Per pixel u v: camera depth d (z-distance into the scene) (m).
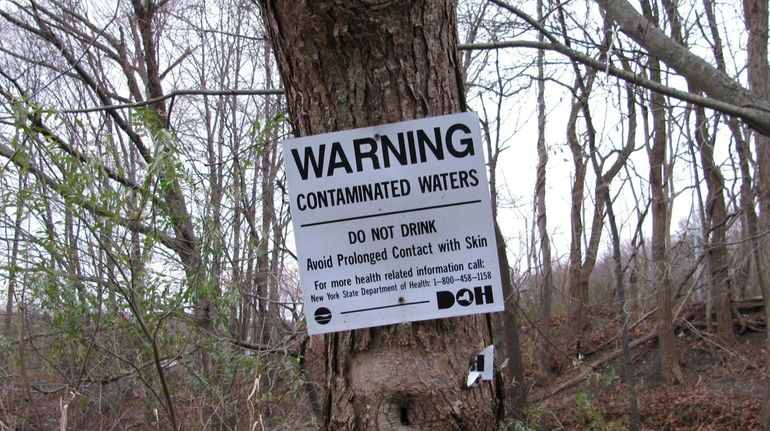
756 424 10.63
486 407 2.00
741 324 14.03
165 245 4.45
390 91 1.93
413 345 1.93
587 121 8.77
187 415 4.68
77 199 3.51
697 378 12.76
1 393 4.73
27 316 4.55
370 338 1.95
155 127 4.02
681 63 4.79
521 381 7.79
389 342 1.94
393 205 1.94
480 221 1.92
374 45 1.91
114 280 3.63
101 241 3.67
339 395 2.00
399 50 1.92
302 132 2.04
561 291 13.74
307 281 1.96
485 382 2.02
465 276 1.92
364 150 1.95
